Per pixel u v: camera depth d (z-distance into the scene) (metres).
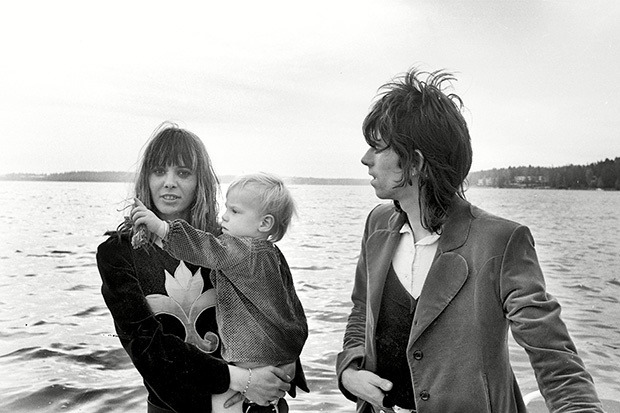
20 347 6.24
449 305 1.92
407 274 2.05
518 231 1.88
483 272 1.88
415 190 2.03
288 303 2.33
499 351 1.89
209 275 2.23
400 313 2.04
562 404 1.72
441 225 2.00
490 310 1.88
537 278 1.86
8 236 14.26
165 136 2.29
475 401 1.88
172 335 2.10
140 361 2.07
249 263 2.22
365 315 2.34
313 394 4.89
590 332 7.38
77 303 8.28
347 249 12.67
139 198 2.30
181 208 2.30
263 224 2.35
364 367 2.18
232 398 2.17
